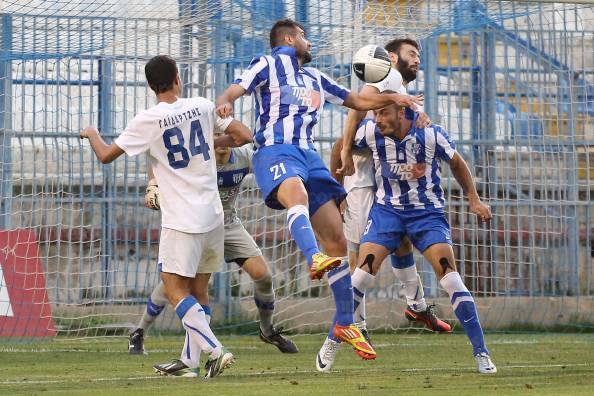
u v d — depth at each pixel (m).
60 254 39.22
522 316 40.09
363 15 35.59
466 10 35.97
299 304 39.06
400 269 28.41
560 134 41.91
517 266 41.47
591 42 43.41
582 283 41.91
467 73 41.53
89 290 38.72
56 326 37.12
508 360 27.52
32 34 35.69
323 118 42.38
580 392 18.78
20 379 22.66
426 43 40.56
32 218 37.81
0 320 35.53
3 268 35.81
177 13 36.50
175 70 21.62
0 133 37.44
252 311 38.72
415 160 23.86
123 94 39.44
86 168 40.12
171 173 21.36
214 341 21.64
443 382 21.02
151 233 39.53
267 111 22.30
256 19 35.84
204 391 19.33
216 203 21.70
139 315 38.03
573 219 40.88
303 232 21.11
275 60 22.36
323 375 22.84
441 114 42.03
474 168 41.09
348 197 31.08
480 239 41.31
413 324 39.44
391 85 24.75
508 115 41.81
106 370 25.14
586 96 40.78
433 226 23.80
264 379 21.78
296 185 21.55
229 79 38.91
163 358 28.89
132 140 21.30
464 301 23.31
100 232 39.22
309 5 35.84
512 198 42.28
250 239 30.05
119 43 36.22
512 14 36.94
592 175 42.72
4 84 37.47
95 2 35.62
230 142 22.16
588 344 33.59
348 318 22.48
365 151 25.06
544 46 41.88
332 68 40.19
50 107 39.69
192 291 22.83
